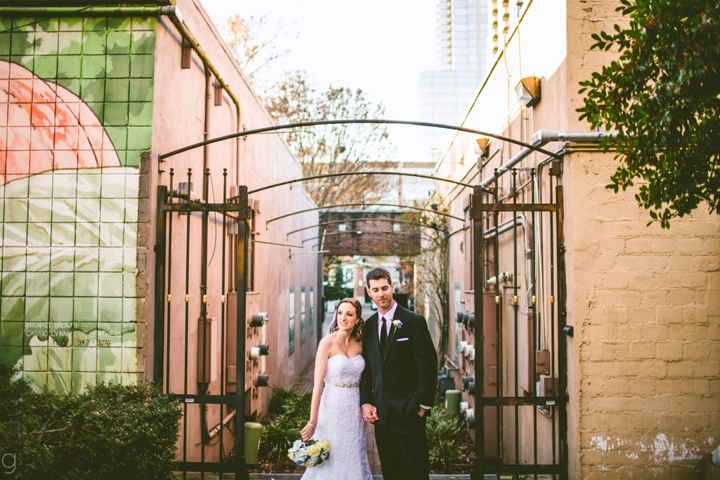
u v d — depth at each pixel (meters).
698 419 4.72
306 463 4.02
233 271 7.34
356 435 4.23
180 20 4.95
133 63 4.73
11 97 4.73
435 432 7.42
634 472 4.71
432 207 13.52
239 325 4.74
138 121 4.70
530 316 5.81
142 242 4.63
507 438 7.41
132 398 4.15
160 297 4.73
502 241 7.76
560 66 5.01
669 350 4.75
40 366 4.61
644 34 3.09
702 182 3.36
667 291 4.77
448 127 4.91
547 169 5.49
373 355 4.36
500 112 7.55
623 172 3.52
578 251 4.78
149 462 3.80
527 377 5.82
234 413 7.07
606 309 4.76
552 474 4.89
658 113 3.15
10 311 4.65
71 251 4.65
